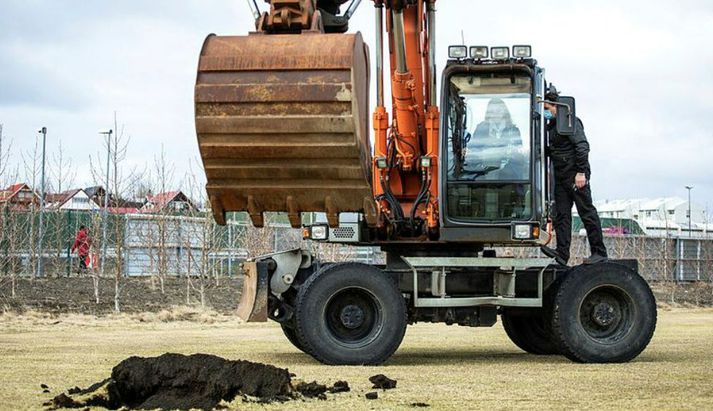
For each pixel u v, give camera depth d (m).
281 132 8.95
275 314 10.36
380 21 10.79
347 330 10.04
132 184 25.94
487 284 10.75
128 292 21.62
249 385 6.99
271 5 9.52
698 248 32.47
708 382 8.27
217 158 9.18
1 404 6.74
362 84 9.48
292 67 8.92
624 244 30.55
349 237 10.82
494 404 6.87
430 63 10.88
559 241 11.25
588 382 8.24
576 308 10.40
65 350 11.18
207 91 8.96
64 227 26.23
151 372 6.97
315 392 7.25
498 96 10.67
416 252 11.16
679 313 22.95
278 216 28.73
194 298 21.75
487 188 10.66
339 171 9.13
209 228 23.48
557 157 11.16
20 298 19.45
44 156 25.28
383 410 6.51
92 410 6.52
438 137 10.72
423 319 10.68
